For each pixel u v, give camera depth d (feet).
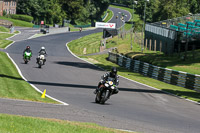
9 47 586.86
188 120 141.49
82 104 158.81
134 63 441.27
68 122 102.99
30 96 170.91
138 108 164.86
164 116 146.00
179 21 570.05
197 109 185.26
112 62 540.93
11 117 96.89
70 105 150.41
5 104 130.82
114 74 163.43
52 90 210.18
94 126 100.53
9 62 358.43
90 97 195.21
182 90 284.41
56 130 87.71
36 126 89.76
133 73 412.36
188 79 306.55
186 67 400.88
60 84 244.42
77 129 92.32
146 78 366.22
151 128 113.60
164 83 334.85
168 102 204.23
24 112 118.01
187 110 176.24
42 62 341.62
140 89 261.65
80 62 491.31
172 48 529.04
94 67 437.17
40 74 294.46
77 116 122.31
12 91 181.68
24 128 84.99
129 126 113.09
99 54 654.53
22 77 261.44
